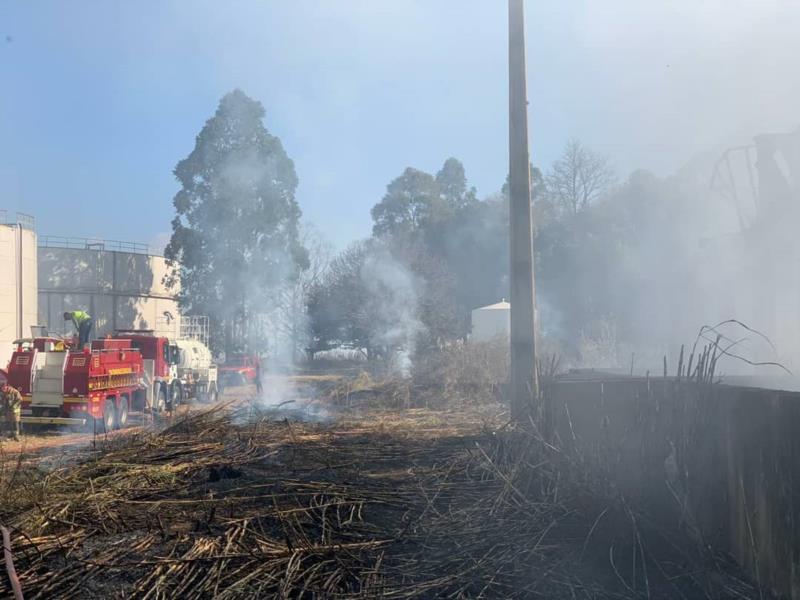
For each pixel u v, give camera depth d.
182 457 9.59
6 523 6.34
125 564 5.41
